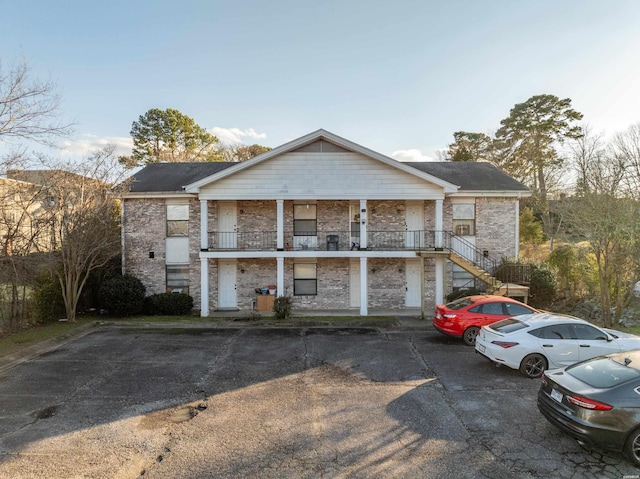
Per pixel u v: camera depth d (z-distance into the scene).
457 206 17.05
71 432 5.89
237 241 16.92
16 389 7.70
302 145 15.45
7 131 10.75
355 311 16.50
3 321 12.76
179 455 5.22
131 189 16.66
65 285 14.96
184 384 7.97
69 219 13.75
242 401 7.09
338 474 4.74
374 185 15.58
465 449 5.34
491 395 7.35
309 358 9.84
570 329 8.51
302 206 17.09
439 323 11.49
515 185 17.23
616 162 16.34
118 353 10.32
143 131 37.62
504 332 8.59
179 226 17.00
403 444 5.48
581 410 4.98
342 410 6.67
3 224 12.12
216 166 19.45
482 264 16.83
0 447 5.45
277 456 5.18
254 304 17.00
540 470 4.81
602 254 13.99
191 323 14.21
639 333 12.30
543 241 29.25
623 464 4.93
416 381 8.14
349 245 17.06
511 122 38.00
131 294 15.39
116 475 4.76
